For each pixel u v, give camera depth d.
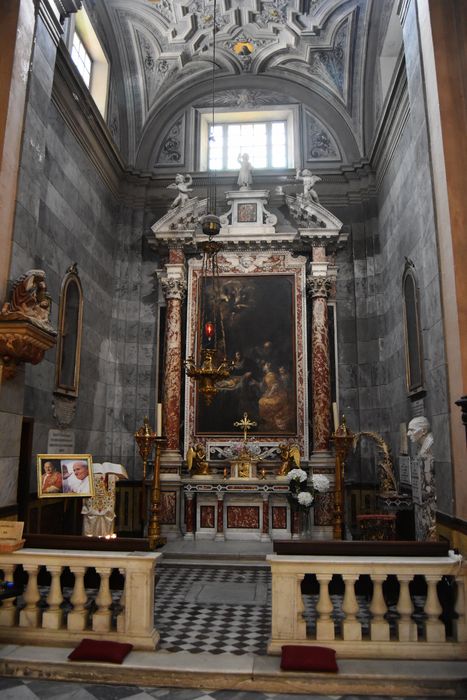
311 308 12.10
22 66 6.98
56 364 9.05
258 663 4.70
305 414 11.55
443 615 5.15
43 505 8.55
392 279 10.98
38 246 8.44
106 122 12.16
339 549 5.13
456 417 6.28
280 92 13.48
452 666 4.59
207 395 9.19
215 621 6.04
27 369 8.02
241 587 7.65
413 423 7.67
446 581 5.18
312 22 11.94
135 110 13.21
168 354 11.74
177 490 11.00
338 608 6.50
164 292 12.35
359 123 12.89
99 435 11.31
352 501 11.37
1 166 6.41
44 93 7.66
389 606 6.00
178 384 11.65
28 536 5.48
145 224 13.02
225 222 12.38
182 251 12.29
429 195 7.28
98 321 11.41
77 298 10.12
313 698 4.37
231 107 13.60
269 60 13.07
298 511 10.10
